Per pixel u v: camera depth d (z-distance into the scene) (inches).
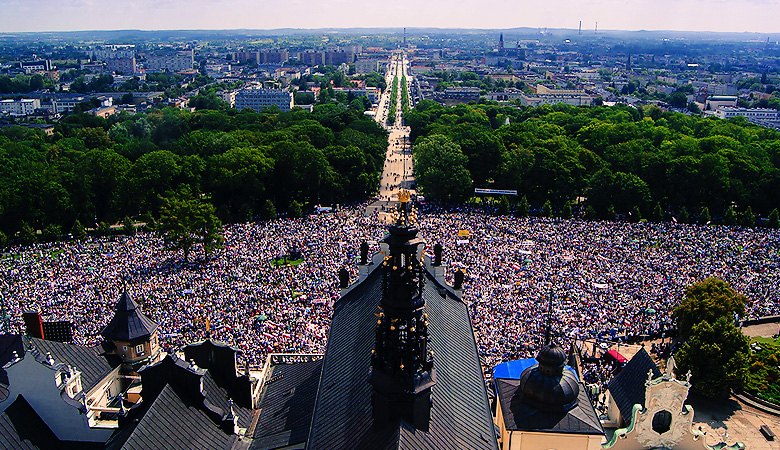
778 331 4734.3
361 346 2321.6
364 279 3006.9
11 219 7687.0
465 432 2027.6
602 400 3380.9
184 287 5285.4
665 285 5378.9
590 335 4429.1
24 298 4975.4
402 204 1828.2
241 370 3260.3
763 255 6358.3
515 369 3235.7
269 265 5935.0
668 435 2534.5
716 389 3727.9
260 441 2454.5
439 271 3073.3
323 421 2108.8
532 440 2377.0
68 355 2876.5
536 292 5142.7
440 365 2233.0
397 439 1763.0
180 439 2314.2
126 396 2957.7
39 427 2559.1
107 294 5098.4
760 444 3430.1
